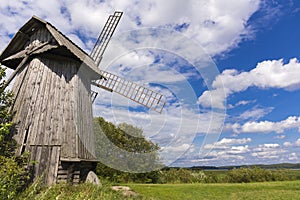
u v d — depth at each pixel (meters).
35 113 8.70
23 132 8.37
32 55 9.67
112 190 8.29
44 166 8.06
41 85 9.20
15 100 9.01
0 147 7.80
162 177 24.64
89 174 9.17
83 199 5.34
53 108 8.97
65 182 7.71
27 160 7.81
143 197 8.86
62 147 8.47
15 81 9.83
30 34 10.53
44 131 8.52
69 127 8.87
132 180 20.09
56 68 9.66
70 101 9.30
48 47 9.47
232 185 19.94
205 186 18.31
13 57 10.41
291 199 14.01
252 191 16.56
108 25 13.03
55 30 9.73
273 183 23.00
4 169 6.35
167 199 11.37
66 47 9.16
